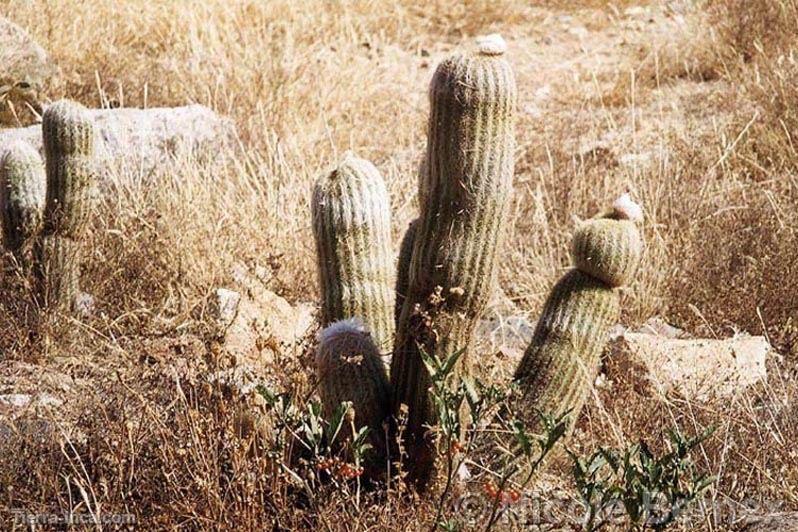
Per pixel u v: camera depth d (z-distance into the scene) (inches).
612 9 682.8
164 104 491.8
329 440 194.9
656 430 248.1
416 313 203.9
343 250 217.5
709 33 578.9
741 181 413.4
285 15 596.1
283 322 294.2
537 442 213.5
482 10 665.0
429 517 200.4
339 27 606.5
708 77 564.1
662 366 284.0
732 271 348.2
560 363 220.2
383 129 491.8
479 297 205.0
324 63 539.8
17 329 277.1
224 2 582.2
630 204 227.1
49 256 289.9
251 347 273.9
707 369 285.3
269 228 343.3
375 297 219.6
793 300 328.5
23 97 460.8
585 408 254.4
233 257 329.1
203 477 199.3
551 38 647.1
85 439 220.2
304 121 476.1
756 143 446.0
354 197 216.8
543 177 413.4
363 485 209.0
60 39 525.7
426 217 204.7
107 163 365.7
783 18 559.5
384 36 619.2
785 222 366.3
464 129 198.5
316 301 316.5
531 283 343.9
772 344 320.5
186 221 332.8
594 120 492.1
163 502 202.1
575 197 394.9
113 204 346.0
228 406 213.3
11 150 293.0
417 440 208.1
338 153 448.8
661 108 506.0
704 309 331.3
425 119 505.4
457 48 633.6
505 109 199.6
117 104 486.9
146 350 238.5
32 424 227.5
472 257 202.4
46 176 292.7
